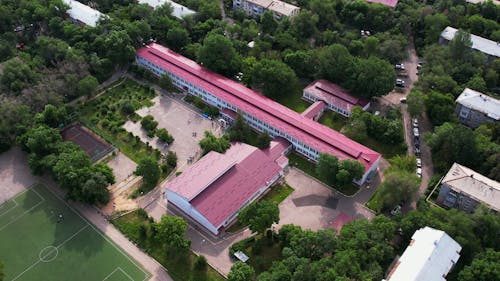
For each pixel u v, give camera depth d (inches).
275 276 6820.9
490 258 7155.5
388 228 7593.5
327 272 6727.4
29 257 7864.2
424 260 7012.8
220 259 7849.4
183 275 7598.4
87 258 7854.3
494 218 7593.5
